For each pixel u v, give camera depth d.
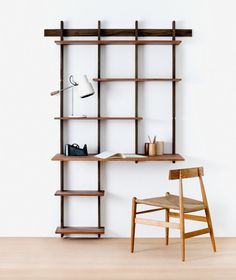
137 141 4.03
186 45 4.03
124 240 4.02
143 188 4.09
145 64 4.03
